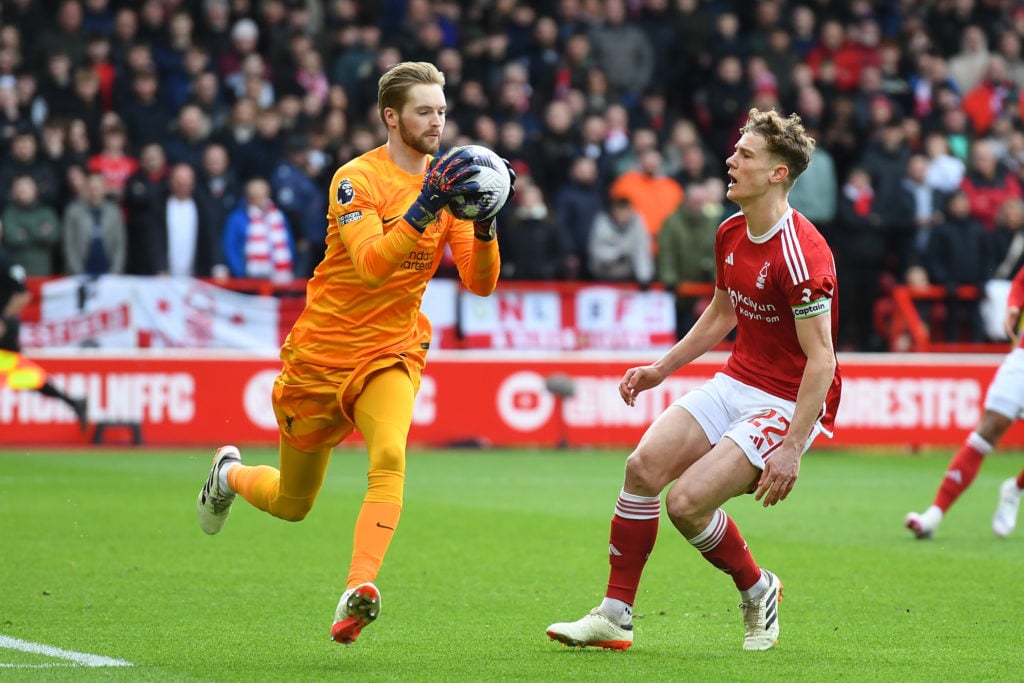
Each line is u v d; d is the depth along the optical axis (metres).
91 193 44.62
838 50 58.50
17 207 44.19
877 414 47.72
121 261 45.19
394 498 15.41
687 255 48.44
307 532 27.36
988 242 50.81
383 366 15.93
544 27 54.88
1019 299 28.22
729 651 16.91
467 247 16.75
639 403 47.34
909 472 41.53
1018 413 27.53
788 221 16.25
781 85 55.53
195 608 19.45
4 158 46.16
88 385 43.53
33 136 44.84
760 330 16.64
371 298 16.02
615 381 47.12
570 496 33.91
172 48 51.62
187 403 44.28
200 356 44.38
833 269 16.19
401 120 16.06
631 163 51.06
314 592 20.89
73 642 16.95
